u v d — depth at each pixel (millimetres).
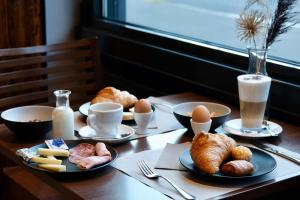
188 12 2430
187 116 1709
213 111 1844
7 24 2686
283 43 2004
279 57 2039
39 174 1483
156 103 2053
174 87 2398
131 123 1846
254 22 1755
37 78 2742
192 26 2424
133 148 1628
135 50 2582
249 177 1380
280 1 1732
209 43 2312
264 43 1770
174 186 1351
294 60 1986
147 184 1384
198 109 1674
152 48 2473
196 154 1435
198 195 1317
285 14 1745
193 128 1668
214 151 1427
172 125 1817
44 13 2773
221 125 1774
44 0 2758
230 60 2137
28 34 2756
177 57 2338
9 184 2215
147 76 2549
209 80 2193
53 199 1860
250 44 1830
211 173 1384
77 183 1396
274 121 1881
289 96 1881
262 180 1402
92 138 1670
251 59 1754
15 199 2025
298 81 1894
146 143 1669
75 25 2902
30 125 1676
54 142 1603
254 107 1695
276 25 1750
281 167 1482
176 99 2125
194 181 1398
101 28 2846
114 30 2760
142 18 2711
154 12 2629
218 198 1302
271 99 1949
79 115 1931
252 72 1765
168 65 2402
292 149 1610
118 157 1557
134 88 2648
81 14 2900
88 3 2885
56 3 2809
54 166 1429
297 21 1878
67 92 1691
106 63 2805
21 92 2695
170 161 1519
